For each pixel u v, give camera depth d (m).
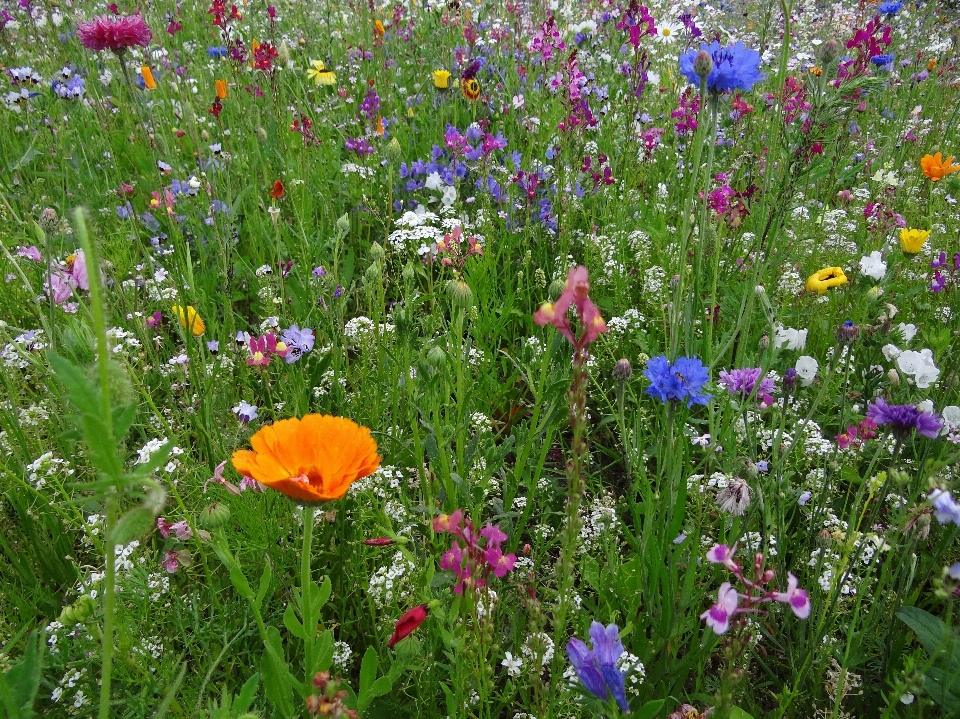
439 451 0.43
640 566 0.42
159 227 0.82
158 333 0.62
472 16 1.42
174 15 1.29
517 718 0.36
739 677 0.26
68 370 0.19
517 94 1.13
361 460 0.29
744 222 0.82
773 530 0.46
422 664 0.35
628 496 0.52
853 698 0.41
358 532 0.43
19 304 0.65
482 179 0.87
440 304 0.69
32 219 0.75
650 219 0.89
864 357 0.59
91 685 0.35
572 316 0.41
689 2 1.73
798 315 0.67
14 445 0.49
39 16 1.33
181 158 0.96
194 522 0.39
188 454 0.48
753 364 0.60
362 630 0.43
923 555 0.46
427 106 1.20
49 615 0.43
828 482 0.47
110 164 0.91
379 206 0.90
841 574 0.39
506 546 0.45
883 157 1.12
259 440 0.30
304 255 0.69
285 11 1.60
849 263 0.79
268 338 0.51
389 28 1.47
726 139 1.01
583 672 0.29
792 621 0.44
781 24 1.64
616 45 1.20
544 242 0.85
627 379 0.46
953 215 0.92
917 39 1.73
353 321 0.59
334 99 1.21
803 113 0.76
